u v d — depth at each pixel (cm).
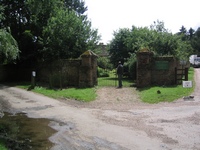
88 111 1130
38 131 831
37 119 1001
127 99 1398
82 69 1875
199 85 1753
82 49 2425
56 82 1969
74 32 2381
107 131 816
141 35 2556
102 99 1419
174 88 1545
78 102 1366
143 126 859
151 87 1655
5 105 1315
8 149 655
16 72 2905
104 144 694
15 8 2797
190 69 3762
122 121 936
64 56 2338
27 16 2823
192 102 1221
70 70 1995
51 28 2361
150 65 1734
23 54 2706
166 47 2048
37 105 1302
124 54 2948
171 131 792
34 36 2677
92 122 935
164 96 1349
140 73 1731
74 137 762
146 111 1088
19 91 1892
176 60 1961
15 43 1398
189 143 683
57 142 718
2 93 1792
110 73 3444
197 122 884
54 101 1412
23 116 1057
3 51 1332
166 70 1719
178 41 2077
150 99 1329
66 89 1798
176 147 655
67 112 1120
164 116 985
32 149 661
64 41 2345
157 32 2223
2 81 2850
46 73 2381
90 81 1864
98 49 2809
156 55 1795
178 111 1056
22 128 869
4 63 2861
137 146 671
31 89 1959
